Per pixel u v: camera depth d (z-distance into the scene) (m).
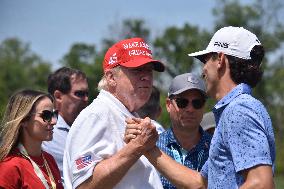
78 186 4.30
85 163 4.28
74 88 6.84
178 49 38.69
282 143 32.34
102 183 4.25
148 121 4.34
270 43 38.62
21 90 5.43
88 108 4.45
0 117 5.75
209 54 4.28
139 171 4.52
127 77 4.51
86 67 31.78
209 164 4.14
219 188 4.01
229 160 3.97
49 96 5.43
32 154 5.30
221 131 4.01
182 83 5.83
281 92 36.81
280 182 22.14
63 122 6.63
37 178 5.20
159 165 4.57
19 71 45.75
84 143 4.31
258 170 3.80
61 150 6.45
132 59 4.49
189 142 5.88
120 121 4.46
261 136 3.86
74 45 36.69
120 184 4.43
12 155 5.20
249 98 4.00
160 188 4.63
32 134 5.28
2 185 5.03
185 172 4.52
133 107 4.55
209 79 4.27
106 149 4.35
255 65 4.16
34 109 5.29
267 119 3.98
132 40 4.59
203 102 5.83
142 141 4.30
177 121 5.85
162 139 5.94
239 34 4.18
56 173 5.48
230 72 4.18
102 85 4.64
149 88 4.56
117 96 4.54
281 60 38.84
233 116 3.92
